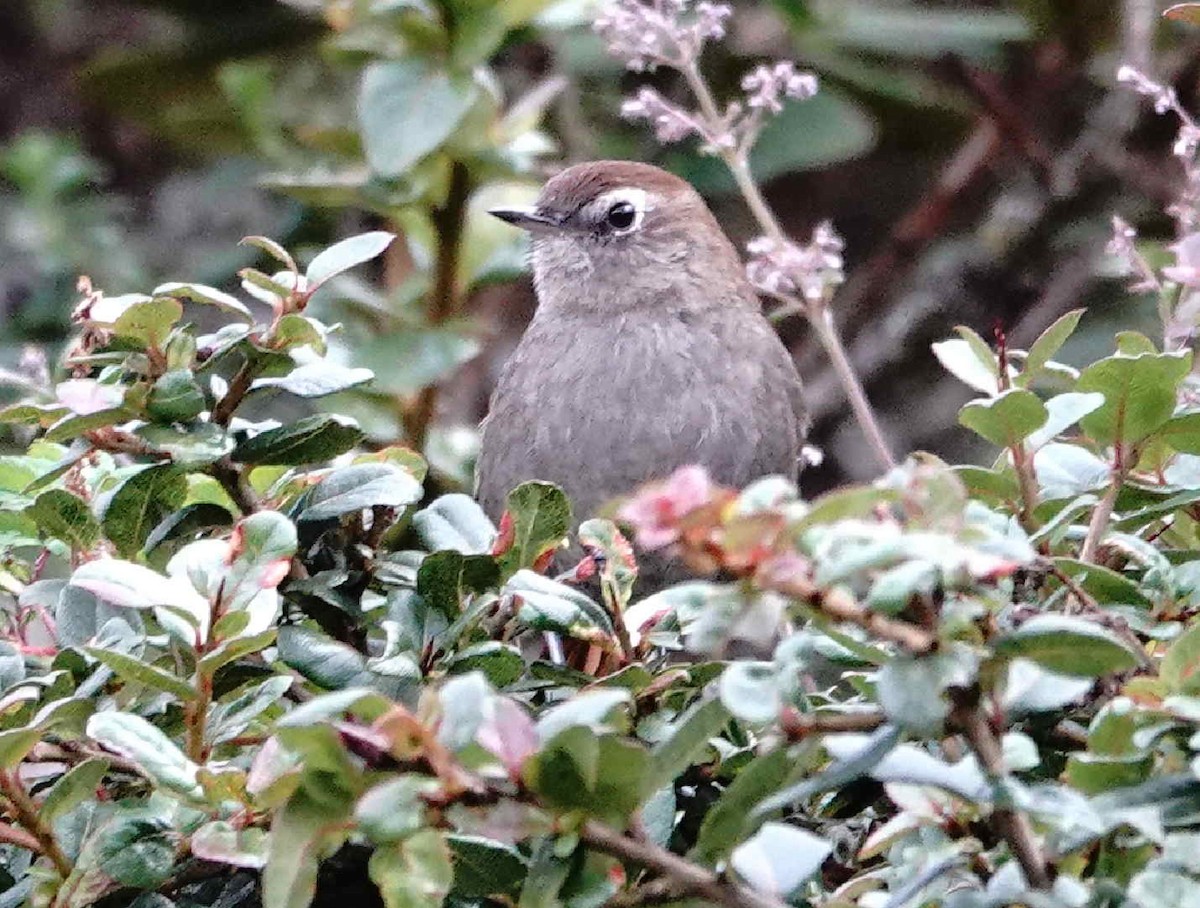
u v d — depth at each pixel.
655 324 3.33
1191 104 3.44
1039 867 2.36
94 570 2.90
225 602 2.87
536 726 2.34
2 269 3.43
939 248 3.47
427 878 2.38
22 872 3.07
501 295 3.46
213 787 2.72
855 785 3.16
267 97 3.44
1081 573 3.05
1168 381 3.16
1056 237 3.46
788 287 3.27
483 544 3.18
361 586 3.17
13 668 3.06
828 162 3.44
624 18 3.26
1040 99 3.47
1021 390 3.16
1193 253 3.17
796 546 2.19
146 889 2.89
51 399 3.17
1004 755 2.42
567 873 2.42
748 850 2.42
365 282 3.43
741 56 3.44
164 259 3.46
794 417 3.33
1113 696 2.95
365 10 3.32
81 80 3.45
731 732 3.16
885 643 2.71
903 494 2.24
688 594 2.27
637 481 3.32
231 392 3.17
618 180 3.35
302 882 2.38
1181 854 2.43
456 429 3.38
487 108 3.33
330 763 2.37
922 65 3.48
